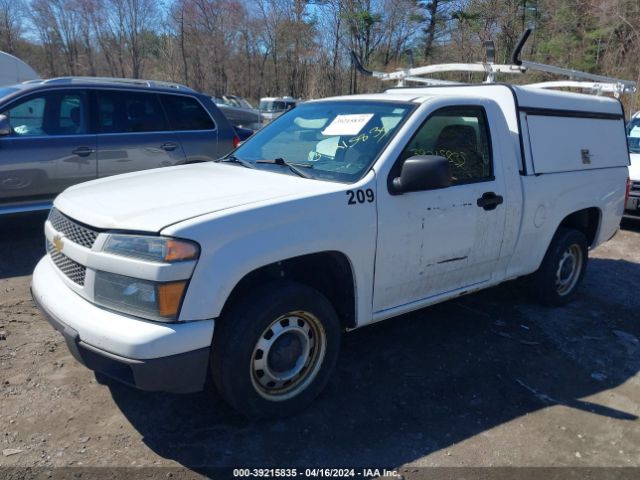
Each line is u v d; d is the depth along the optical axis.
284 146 4.09
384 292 3.58
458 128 3.99
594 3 28.33
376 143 3.60
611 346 4.53
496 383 3.82
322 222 3.14
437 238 3.75
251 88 49.84
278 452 2.97
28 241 6.53
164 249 2.67
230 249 2.80
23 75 13.58
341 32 42.22
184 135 7.27
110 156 6.66
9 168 6.00
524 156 4.43
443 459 3.00
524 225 4.44
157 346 2.62
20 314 4.50
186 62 47.44
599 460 3.08
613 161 5.52
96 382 3.55
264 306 2.96
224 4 46.75
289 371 3.21
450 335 4.51
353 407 3.43
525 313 5.07
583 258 5.34
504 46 33.06
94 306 2.87
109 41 51.09
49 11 50.50
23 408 3.23
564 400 3.67
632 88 5.93
